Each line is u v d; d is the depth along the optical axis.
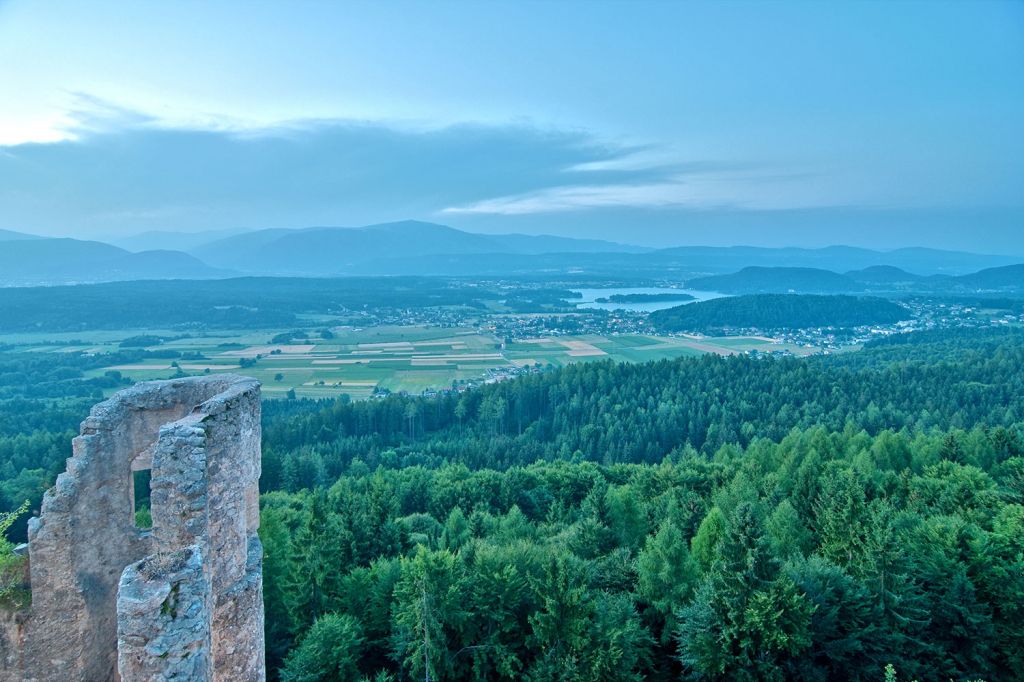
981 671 28.97
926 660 28.98
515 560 32.16
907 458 59.78
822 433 65.06
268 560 32.75
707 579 29.75
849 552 34.81
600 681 25.75
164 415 16.67
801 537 38.91
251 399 15.88
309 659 25.92
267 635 31.11
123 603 11.34
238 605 14.90
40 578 14.67
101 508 15.75
